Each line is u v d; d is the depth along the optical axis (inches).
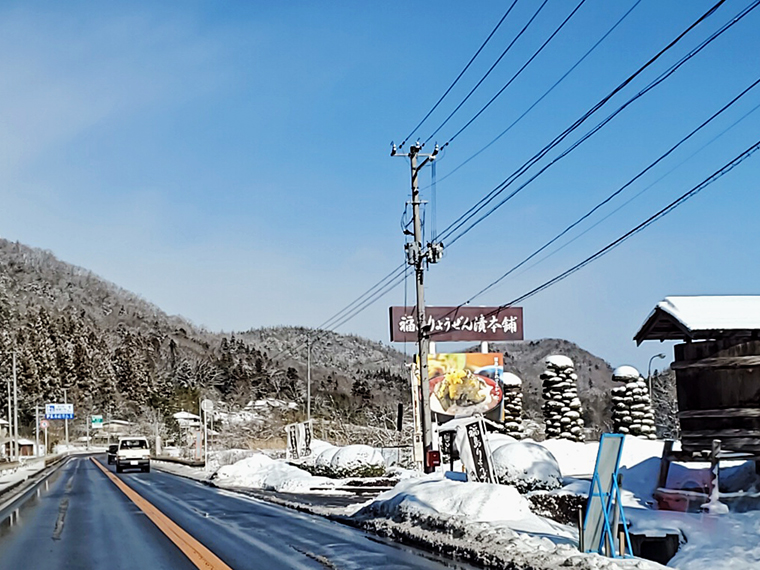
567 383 2034.9
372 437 2723.9
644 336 689.6
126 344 7588.6
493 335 1923.0
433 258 1143.6
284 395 5920.3
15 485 1539.1
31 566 526.6
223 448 3211.1
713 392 617.6
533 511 715.4
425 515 651.5
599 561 426.6
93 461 3201.3
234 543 606.5
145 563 522.3
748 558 459.5
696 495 598.5
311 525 738.8
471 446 813.9
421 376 1162.6
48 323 6983.3
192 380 6756.9
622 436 474.6
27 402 5669.3
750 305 634.8
